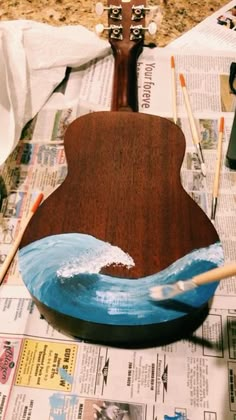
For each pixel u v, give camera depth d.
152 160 0.60
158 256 0.51
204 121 0.75
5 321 0.55
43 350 0.53
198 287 0.47
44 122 0.76
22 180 0.69
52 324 0.54
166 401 0.49
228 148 0.67
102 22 0.92
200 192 0.67
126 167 0.59
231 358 0.52
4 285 0.58
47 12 0.94
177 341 0.53
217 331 0.54
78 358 0.52
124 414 0.49
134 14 0.79
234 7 0.94
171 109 0.77
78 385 0.51
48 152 0.72
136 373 0.51
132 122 0.64
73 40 0.83
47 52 0.81
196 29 0.89
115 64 0.78
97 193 0.57
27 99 0.76
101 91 0.81
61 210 0.55
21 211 0.66
